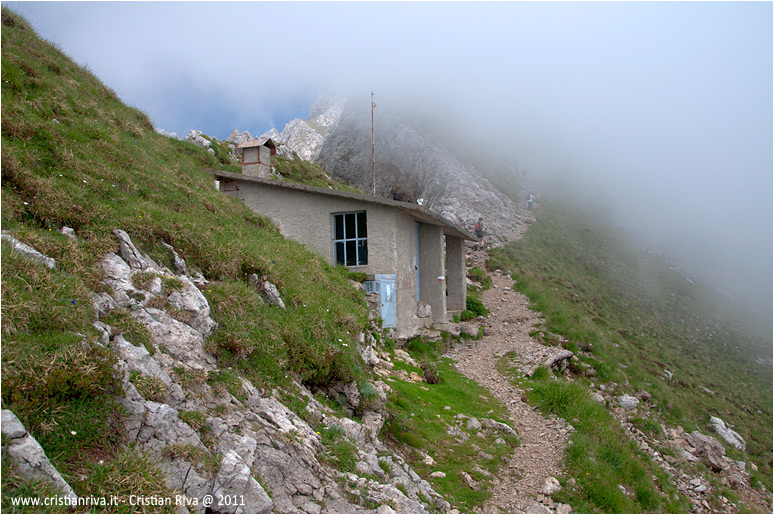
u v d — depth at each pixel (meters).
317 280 12.33
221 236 10.29
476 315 21.64
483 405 11.59
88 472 4.01
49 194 7.36
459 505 7.11
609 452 10.30
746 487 14.30
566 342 18.98
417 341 16.48
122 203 8.95
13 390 4.03
